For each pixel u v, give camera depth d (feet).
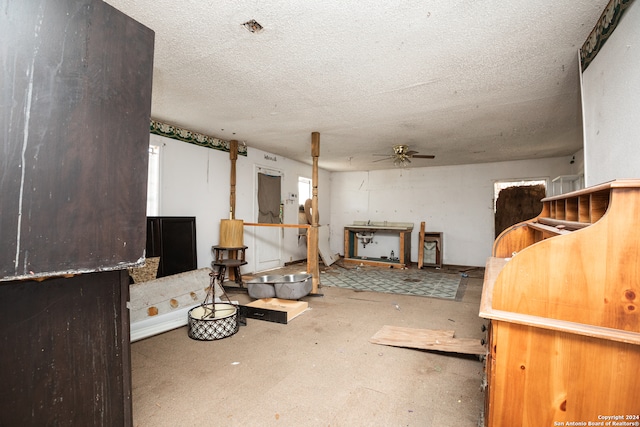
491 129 13.69
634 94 4.75
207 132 14.96
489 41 6.79
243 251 15.61
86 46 2.90
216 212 16.17
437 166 23.24
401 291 14.76
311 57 7.54
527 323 3.39
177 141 14.07
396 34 6.55
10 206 2.42
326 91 9.64
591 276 3.25
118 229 3.22
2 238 2.37
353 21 6.10
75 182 2.84
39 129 2.58
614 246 3.17
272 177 20.03
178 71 8.32
